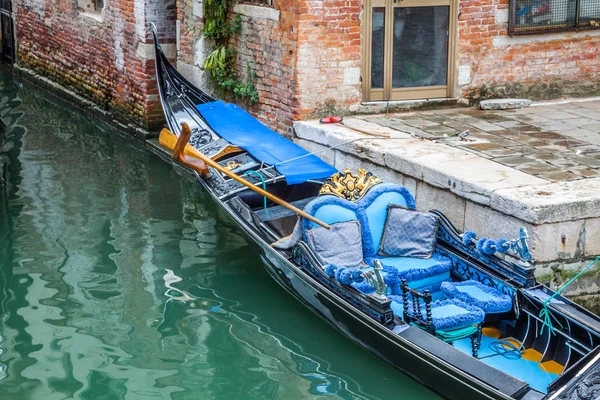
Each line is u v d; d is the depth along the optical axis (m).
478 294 5.98
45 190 9.52
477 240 6.41
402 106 9.54
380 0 9.22
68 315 6.76
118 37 11.96
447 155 7.75
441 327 5.64
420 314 5.76
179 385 5.80
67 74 13.89
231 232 8.47
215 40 10.42
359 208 6.64
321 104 9.25
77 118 12.80
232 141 8.43
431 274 6.43
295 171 7.64
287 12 9.09
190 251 8.01
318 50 9.07
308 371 6.00
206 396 5.68
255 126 8.83
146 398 5.64
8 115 12.90
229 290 7.25
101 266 7.66
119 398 5.63
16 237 8.22
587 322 5.45
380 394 5.72
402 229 6.66
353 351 6.27
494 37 9.63
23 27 15.48
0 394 5.66
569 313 5.56
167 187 9.69
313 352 6.26
